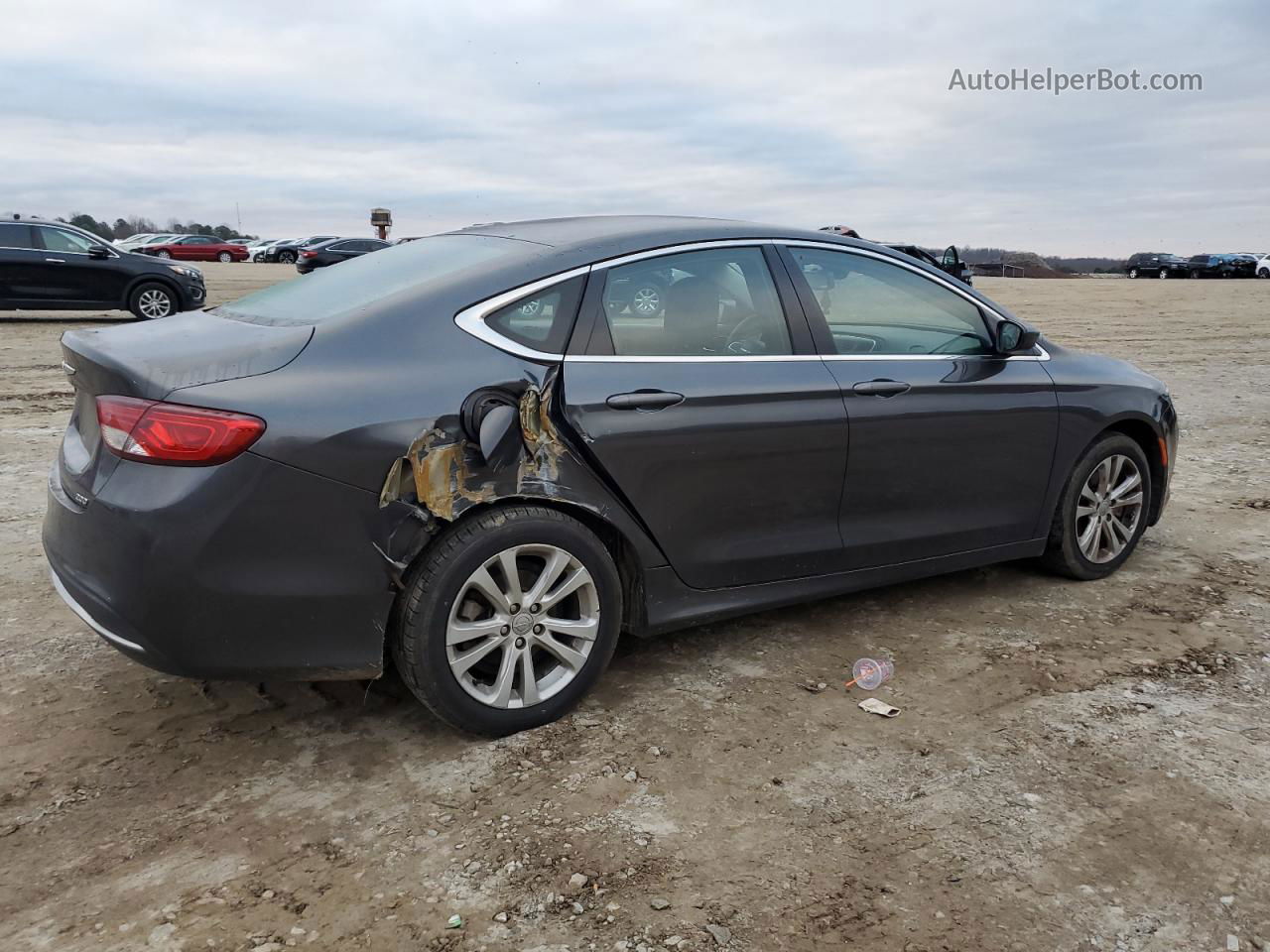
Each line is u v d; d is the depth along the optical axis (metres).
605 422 3.17
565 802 2.81
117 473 2.73
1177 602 4.38
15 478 6.11
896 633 4.04
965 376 4.01
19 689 3.44
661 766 3.01
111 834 2.65
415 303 3.05
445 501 2.90
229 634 2.75
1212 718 3.33
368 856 2.58
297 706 3.38
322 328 2.95
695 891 2.45
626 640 3.95
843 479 3.71
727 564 3.52
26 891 2.43
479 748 3.11
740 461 3.45
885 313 3.94
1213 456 7.43
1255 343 15.67
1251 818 2.76
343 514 2.79
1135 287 37.50
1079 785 2.92
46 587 4.35
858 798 2.84
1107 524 4.59
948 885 2.47
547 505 3.14
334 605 2.83
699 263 3.53
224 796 2.83
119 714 3.29
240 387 2.74
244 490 2.68
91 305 15.00
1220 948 2.27
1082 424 4.37
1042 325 18.52
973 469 4.07
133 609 2.70
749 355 3.54
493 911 2.37
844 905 2.40
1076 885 2.48
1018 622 4.15
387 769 2.99
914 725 3.27
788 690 3.52
